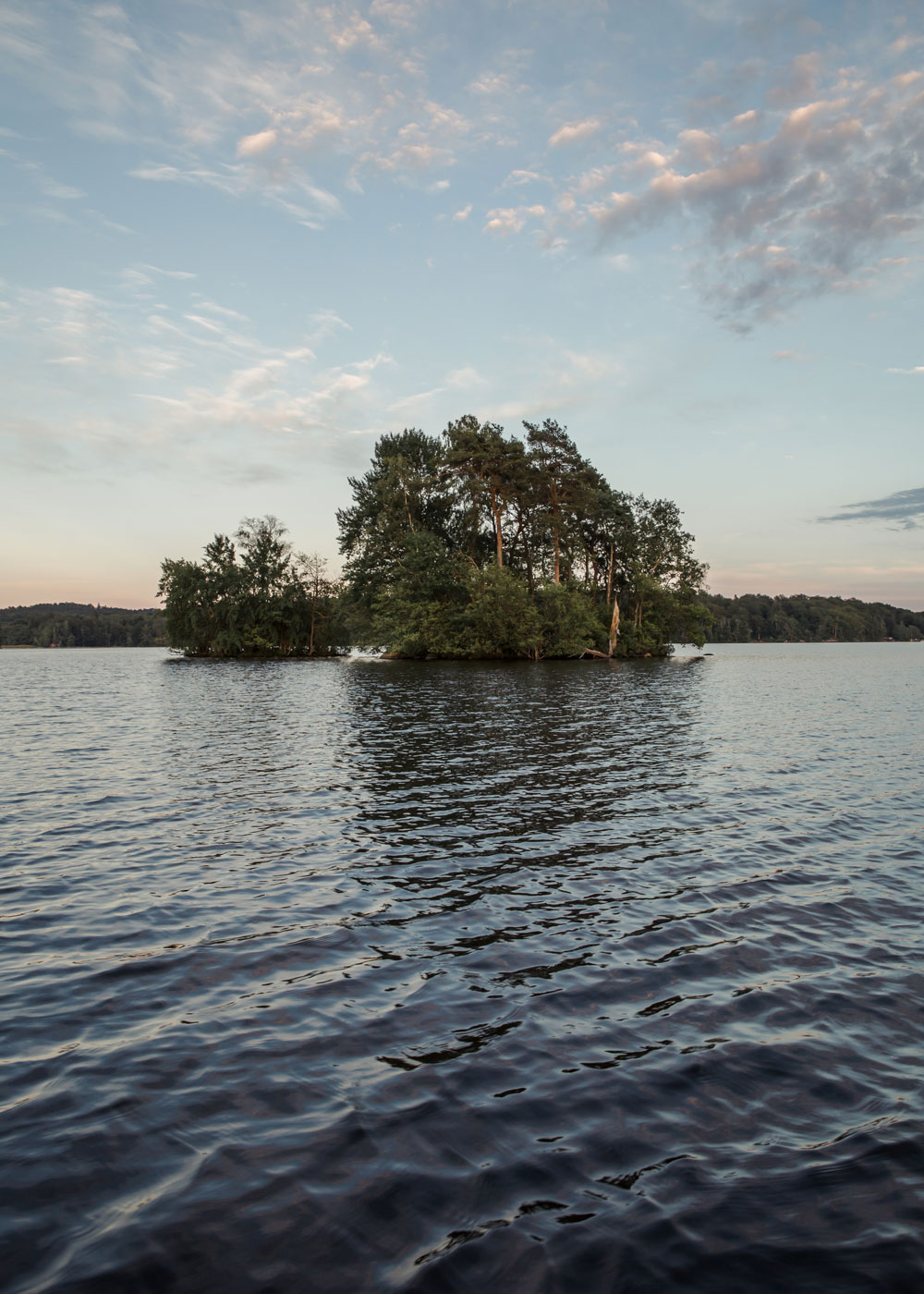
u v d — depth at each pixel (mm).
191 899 7723
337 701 30688
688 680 44438
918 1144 3980
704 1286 3082
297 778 14023
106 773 14617
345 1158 3861
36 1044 4957
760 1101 4379
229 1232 3355
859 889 8062
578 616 69938
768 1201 3572
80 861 8945
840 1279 3119
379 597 71125
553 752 17016
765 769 15023
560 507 70125
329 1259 3207
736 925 7094
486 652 70250
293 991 5762
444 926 7078
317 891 8000
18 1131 4051
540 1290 3039
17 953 6422
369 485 77000
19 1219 3418
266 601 88750
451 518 77375
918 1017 5367
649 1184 3689
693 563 78438
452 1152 3920
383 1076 4617
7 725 22859
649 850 9500
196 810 11555
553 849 9523
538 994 5734
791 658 92938
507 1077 4613
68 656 115688
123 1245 3275
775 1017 5375
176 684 43531
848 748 17938
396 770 14867
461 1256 3227
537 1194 3611
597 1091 4473
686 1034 5141
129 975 6012
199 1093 4418
